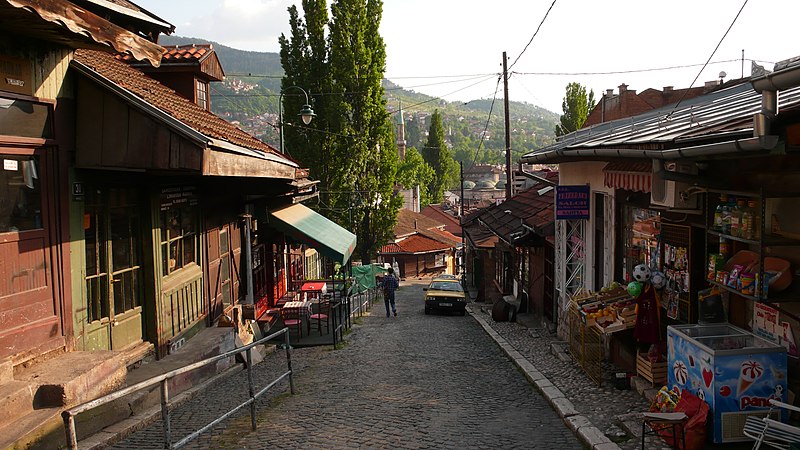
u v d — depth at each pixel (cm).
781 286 586
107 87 778
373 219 3653
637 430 679
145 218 962
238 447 658
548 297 1681
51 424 594
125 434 691
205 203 1252
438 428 741
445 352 1391
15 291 676
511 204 2536
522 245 1712
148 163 782
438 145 9875
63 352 743
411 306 2925
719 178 687
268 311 1825
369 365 1223
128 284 928
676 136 626
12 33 675
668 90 2241
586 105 5250
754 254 631
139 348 938
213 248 1329
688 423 604
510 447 668
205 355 1042
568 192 1277
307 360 1306
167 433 548
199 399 903
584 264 1341
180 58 1429
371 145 3519
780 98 641
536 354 1249
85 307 797
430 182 9850
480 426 752
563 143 1508
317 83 3409
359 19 3350
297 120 3384
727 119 635
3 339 650
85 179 807
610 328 898
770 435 523
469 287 3681
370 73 3406
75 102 789
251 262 1627
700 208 739
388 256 5994
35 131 718
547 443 684
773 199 597
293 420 775
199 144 775
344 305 2014
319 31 3375
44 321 714
